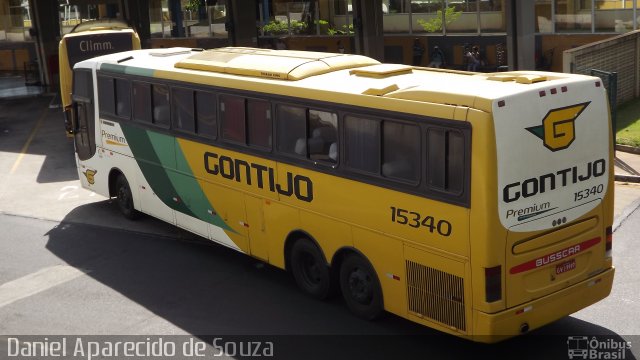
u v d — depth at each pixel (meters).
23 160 21.98
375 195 9.79
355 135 9.95
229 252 13.90
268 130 11.44
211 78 12.41
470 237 8.55
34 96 34.09
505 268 8.56
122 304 11.73
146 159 14.57
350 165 10.09
